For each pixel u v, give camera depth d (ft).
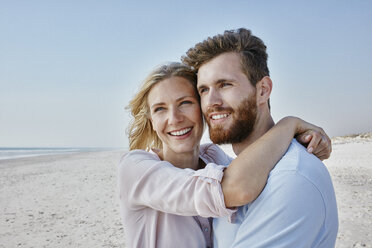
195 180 5.17
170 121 6.82
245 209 5.02
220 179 4.81
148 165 6.01
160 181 5.68
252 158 4.86
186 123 6.92
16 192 36.99
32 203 30.37
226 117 5.81
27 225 23.06
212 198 4.81
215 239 5.83
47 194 34.73
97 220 23.30
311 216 4.36
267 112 6.19
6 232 21.54
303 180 4.49
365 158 45.19
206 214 4.98
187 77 6.95
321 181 4.68
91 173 51.80
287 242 4.27
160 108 7.05
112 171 53.31
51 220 24.11
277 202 4.42
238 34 5.85
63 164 74.13
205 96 6.06
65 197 32.48
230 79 5.68
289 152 5.05
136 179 6.02
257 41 5.93
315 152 5.73
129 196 6.16
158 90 6.91
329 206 4.70
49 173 55.21
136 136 8.25
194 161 7.58
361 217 18.48
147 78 7.02
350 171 34.83
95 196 32.09
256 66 5.83
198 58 5.96
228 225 5.29
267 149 5.02
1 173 59.06
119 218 23.39
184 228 6.19
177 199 5.24
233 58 5.75
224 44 5.76
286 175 4.54
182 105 6.91
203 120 7.46
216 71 5.76
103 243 18.35
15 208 28.60
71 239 19.49
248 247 4.54
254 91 5.86
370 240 15.02
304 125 5.90
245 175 4.67
